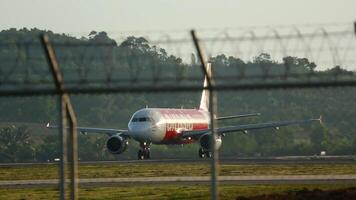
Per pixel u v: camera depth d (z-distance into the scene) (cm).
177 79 8456
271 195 13125
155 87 8562
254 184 15938
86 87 8712
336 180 16638
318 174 18512
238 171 19975
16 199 13975
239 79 8400
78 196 14162
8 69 8606
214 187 8938
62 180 9081
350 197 12519
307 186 15088
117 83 8562
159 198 13675
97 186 16238
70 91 8681
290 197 12788
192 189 15050
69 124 9094
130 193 14550
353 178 17125
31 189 15938
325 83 8450
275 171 19775
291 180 16850
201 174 19288
